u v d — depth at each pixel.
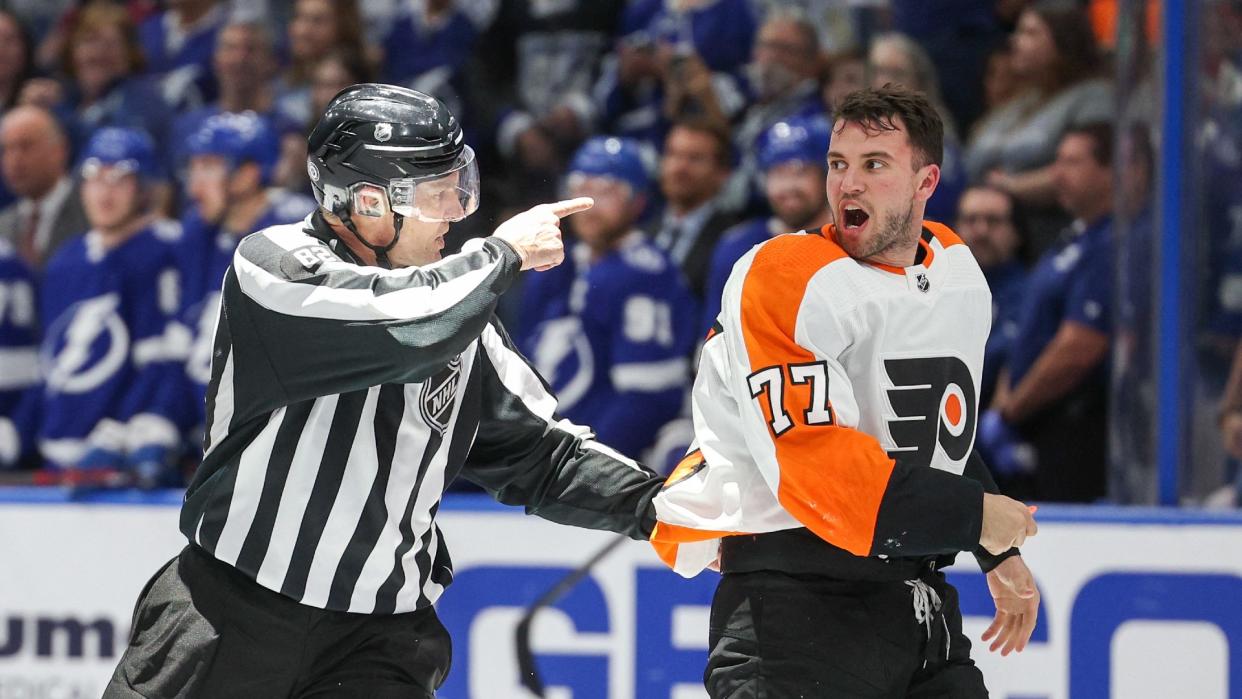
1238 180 14.05
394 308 8.23
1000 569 9.31
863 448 8.23
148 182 17.83
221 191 17.69
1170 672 13.31
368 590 8.79
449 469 9.16
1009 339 16.92
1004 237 17.12
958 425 8.82
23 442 18.27
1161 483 14.08
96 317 17.41
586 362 16.55
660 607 13.82
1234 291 14.02
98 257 17.52
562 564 13.97
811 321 8.38
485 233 20.94
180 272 17.58
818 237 8.70
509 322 19.22
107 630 14.30
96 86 22.73
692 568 9.47
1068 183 16.50
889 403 8.59
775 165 17.03
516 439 9.75
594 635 13.90
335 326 8.27
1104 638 13.38
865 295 8.45
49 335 17.73
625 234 16.72
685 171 18.11
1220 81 14.07
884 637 8.63
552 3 22.81
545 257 8.72
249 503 8.66
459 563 14.09
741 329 8.51
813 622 8.61
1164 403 14.07
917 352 8.62
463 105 22.36
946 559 9.26
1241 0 14.00
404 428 8.77
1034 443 16.17
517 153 21.44
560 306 16.95
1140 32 14.95
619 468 9.75
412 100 8.87
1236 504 14.05
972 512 8.16
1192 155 14.05
